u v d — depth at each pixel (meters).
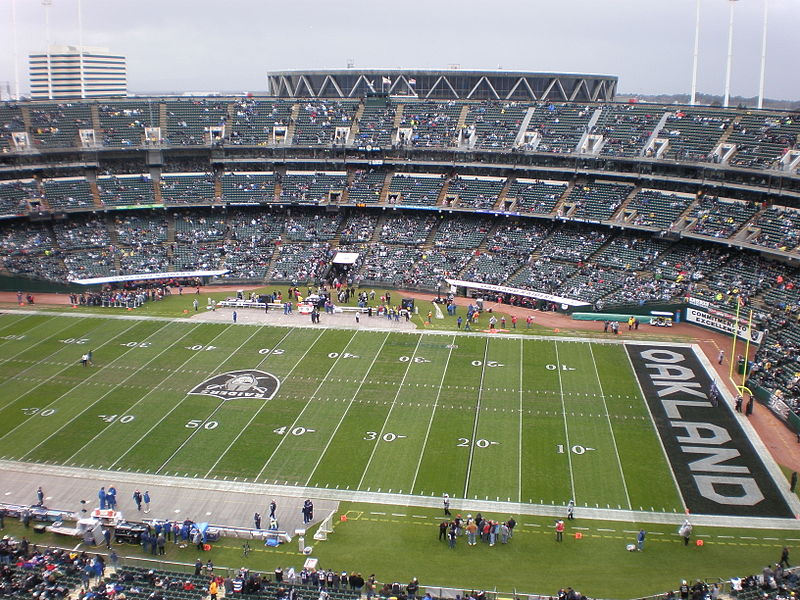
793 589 35.00
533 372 62.28
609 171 91.25
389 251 92.88
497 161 98.06
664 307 74.50
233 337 70.50
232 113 108.00
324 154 103.69
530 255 87.56
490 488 45.56
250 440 51.31
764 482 46.31
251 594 35.06
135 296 80.00
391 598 33.72
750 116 87.75
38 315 76.56
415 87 125.31
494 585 36.69
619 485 45.88
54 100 104.69
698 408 55.94
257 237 96.31
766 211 78.44
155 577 36.25
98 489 45.81
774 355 61.66
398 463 48.34
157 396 57.94
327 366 63.56
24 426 53.34
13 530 42.09
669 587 36.47
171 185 99.94
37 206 92.50
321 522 42.44
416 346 68.19
